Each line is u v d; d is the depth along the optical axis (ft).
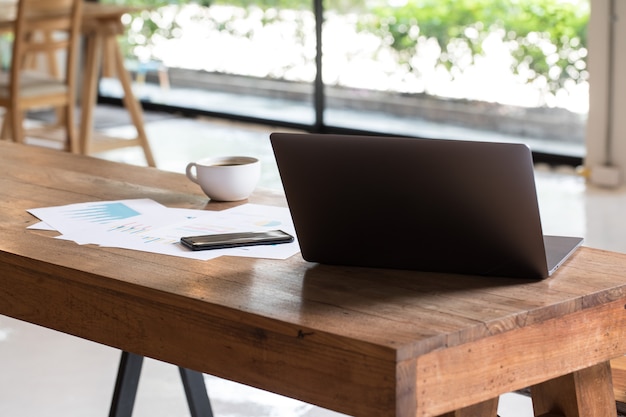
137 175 7.30
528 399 8.89
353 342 4.13
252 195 6.68
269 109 21.16
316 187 4.97
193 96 22.26
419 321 4.33
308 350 4.29
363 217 4.96
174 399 8.96
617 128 16.16
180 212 6.24
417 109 19.01
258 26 20.93
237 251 5.41
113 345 5.03
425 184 4.77
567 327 4.61
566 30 16.78
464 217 4.78
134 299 4.89
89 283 5.05
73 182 7.07
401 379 4.05
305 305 4.55
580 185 16.24
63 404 8.83
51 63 20.88
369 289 4.77
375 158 4.81
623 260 5.14
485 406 4.97
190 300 4.65
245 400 8.93
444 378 4.20
